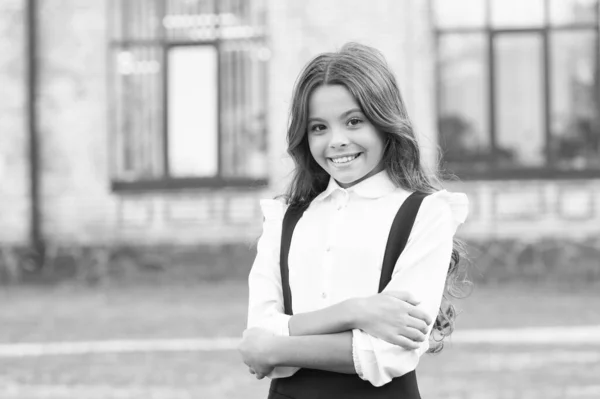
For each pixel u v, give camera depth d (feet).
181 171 56.65
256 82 56.18
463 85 54.65
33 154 55.88
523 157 54.39
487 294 46.29
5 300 47.24
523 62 54.39
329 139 8.99
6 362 28.78
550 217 53.26
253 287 9.41
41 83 56.59
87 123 56.39
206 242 55.47
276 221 9.55
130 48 56.75
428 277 8.87
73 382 25.26
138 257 55.26
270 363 8.63
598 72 53.88
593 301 42.60
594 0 53.93
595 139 53.83
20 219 55.52
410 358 8.58
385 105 8.95
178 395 23.12
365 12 54.24
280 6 54.95
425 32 54.19
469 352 28.91
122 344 31.91
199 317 38.81
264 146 56.03
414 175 9.27
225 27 56.29
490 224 53.47
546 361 27.25
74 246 55.72
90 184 56.29
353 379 8.78
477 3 54.44
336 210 9.20
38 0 56.65
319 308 8.95
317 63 9.05
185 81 56.70
